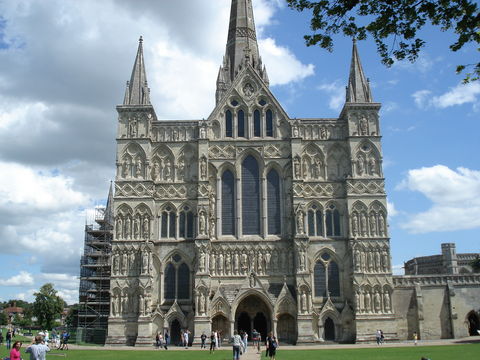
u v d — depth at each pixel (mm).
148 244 81375
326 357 53219
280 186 86688
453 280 83125
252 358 53594
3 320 198125
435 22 18922
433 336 81188
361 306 80000
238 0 112375
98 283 115000
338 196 85750
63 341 70750
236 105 89438
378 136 86938
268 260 83125
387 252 82312
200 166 85125
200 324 77938
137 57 90312
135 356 56938
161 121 88062
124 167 85125
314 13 19953
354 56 91375
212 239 83562
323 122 88625
